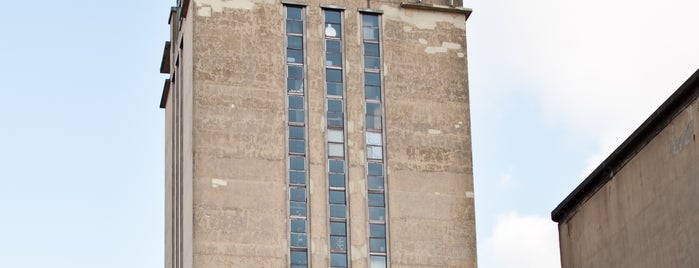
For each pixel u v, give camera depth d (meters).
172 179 72.19
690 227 39.09
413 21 69.12
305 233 64.81
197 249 63.12
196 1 66.81
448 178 67.19
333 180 65.94
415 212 66.31
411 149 67.19
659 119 40.78
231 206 64.19
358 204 65.81
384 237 65.62
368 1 68.88
